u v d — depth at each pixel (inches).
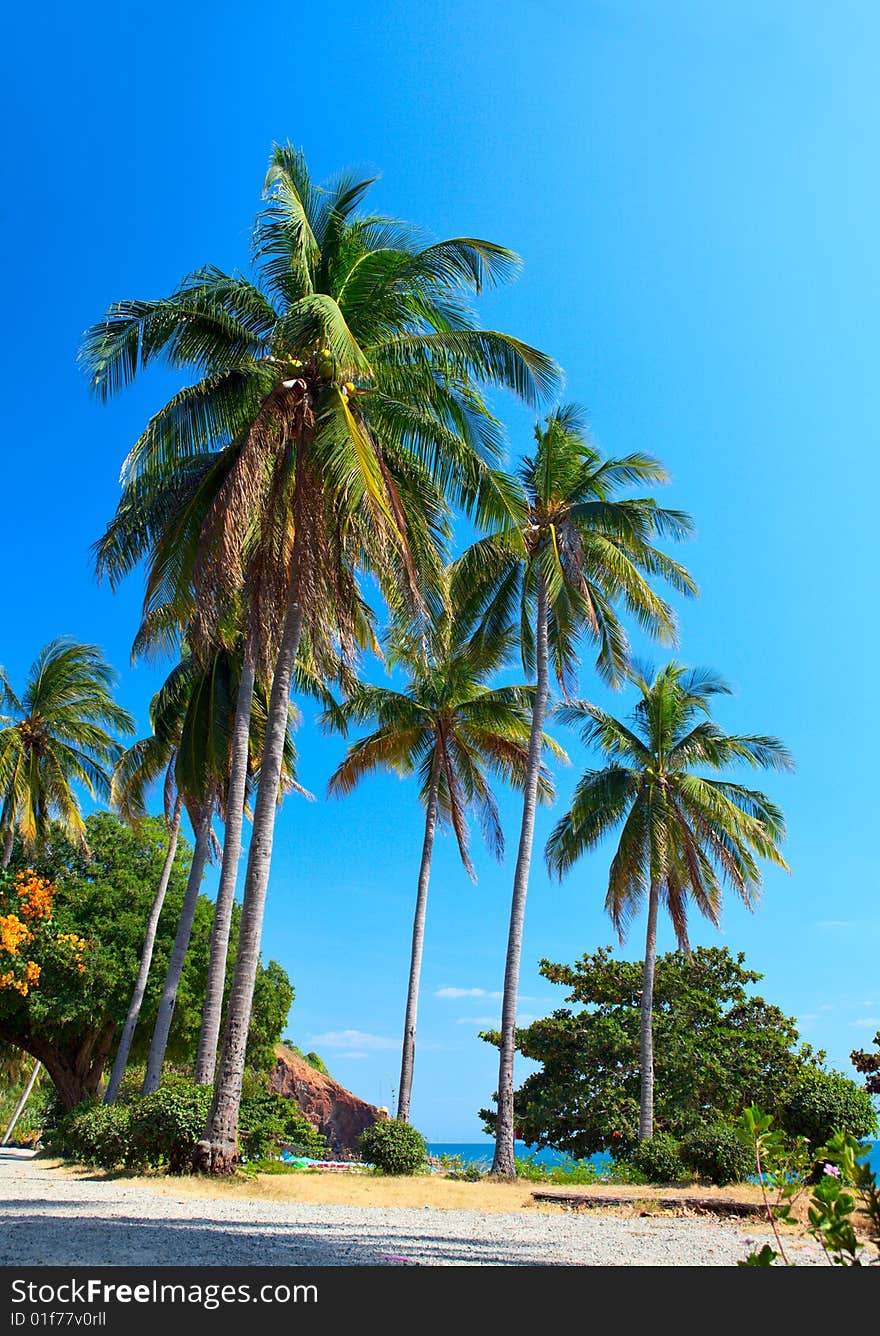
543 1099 1274.6
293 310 590.9
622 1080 1268.5
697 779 1139.9
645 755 1161.4
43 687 1245.7
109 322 649.6
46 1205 480.1
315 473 663.8
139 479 714.8
